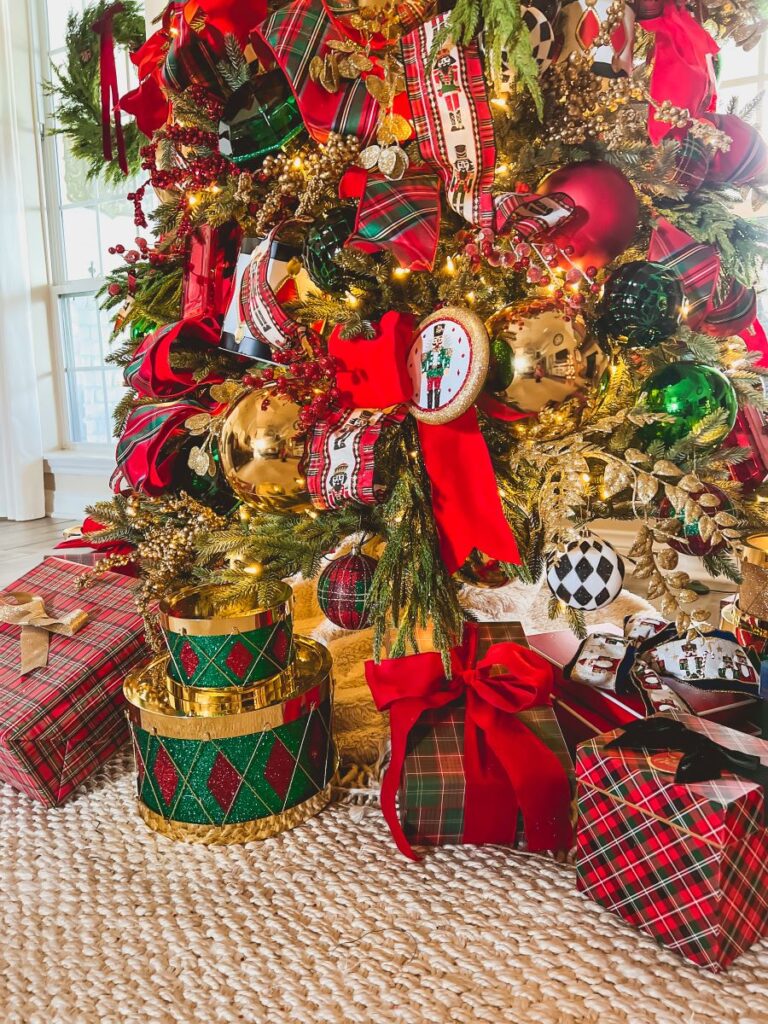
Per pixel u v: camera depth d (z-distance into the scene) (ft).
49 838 3.14
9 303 11.23
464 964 2.37
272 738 3.00
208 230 3.34
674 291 2.59
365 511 3.02
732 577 2.62
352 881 2.78
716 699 3.13
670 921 2.36
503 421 2.63
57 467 11.77
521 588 5.21
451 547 2.60
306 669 3.29
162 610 3.11
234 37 2.94
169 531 3.40
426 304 2.90
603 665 3.22
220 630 2.93
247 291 2.87
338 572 2.91
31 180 11.37
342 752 3.59
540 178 2.81
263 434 2.66
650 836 2.38
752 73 6.54
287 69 2.64
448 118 2.46
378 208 2.56
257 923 2.59
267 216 2.93
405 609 2.70
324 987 2.31
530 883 2.73
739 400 2.87
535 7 2.58
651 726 2.56
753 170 3.02
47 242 11.64
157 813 3.12
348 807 3.27
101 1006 2.27
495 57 2.32
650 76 2.81
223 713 2.93
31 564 8.84
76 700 3.35
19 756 3.20
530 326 2.39
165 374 3.28
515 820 2.84
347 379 2.67
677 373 2.60
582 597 2.60
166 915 2.65
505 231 2.56
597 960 2.35
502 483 2.86
